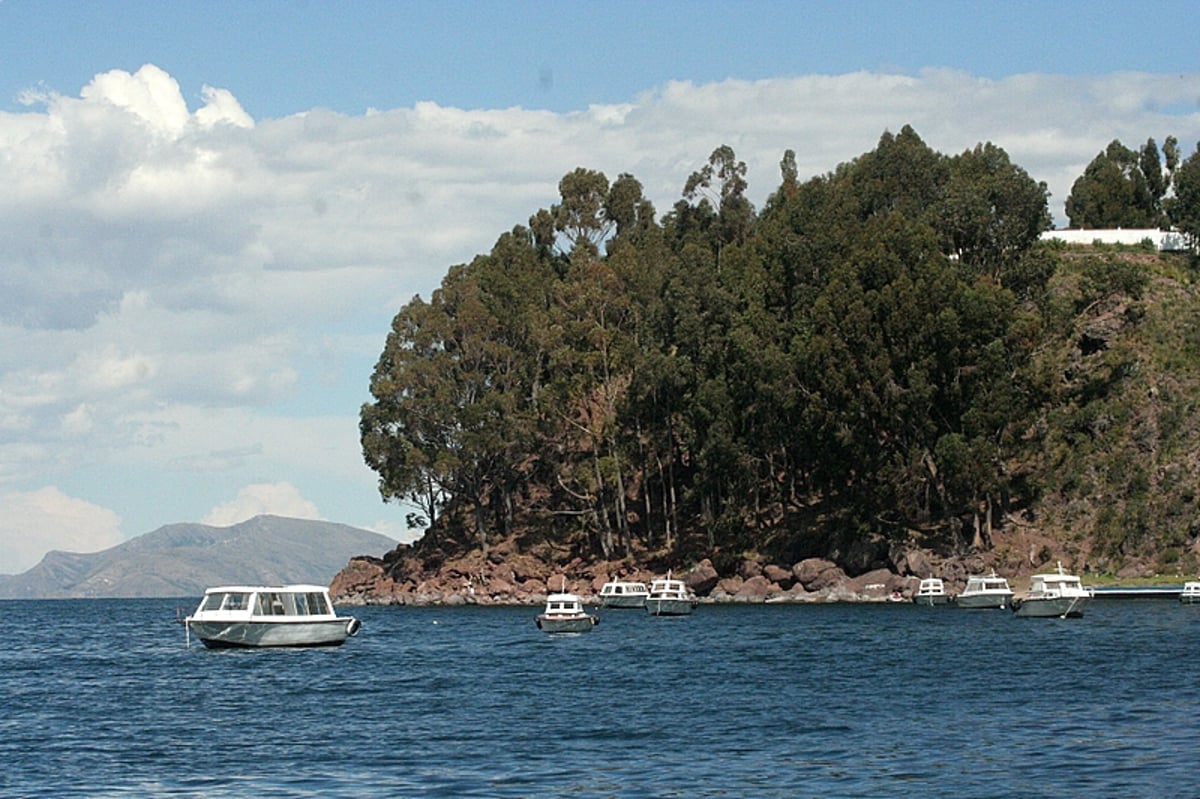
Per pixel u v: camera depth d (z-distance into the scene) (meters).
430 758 63.50
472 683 94.69
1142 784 54.59
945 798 53.12
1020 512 197.38
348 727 73.88
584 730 70.94
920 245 199.00
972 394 184.50
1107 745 62.66
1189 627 127.56
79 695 92.06
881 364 184.12
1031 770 57.66
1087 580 182.12
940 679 89.31
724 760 61.59
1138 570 182.25
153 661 117.12
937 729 68.56
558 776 58.69
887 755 61.88
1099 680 86.06
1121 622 135.88
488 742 67.75
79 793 57.03
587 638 137.00
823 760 61.06
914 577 185.50
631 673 99.31
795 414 199.75
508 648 125.88
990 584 167.88
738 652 114.25
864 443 188.38
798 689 86.25
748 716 74.69
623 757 62.88
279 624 122.56
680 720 73.81
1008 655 104.12
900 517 198.62
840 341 188.12
